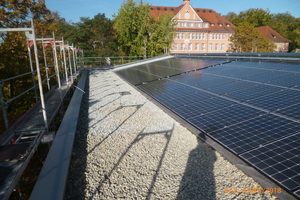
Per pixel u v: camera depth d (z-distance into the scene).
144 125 6.59
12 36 15.80
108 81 15.69
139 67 20.81
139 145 5.35
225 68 11.45
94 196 3.63
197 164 4.38
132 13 34.91
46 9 23.59
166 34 37.41
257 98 6.27
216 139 4.71
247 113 5.50
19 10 19.62
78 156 4.95
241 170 3.97
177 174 4.12
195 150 4.90
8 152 4.10
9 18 19.45
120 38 37.97
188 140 5.38
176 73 12.95
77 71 19.61
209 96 7.50
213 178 3.91
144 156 4.83
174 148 5.08
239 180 3.77
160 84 11.20
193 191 3.63
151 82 12.22
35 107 7.20
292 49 64.56
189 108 6.89
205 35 57.19
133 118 7.27
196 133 5.31
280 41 60.81
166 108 7.55
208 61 14.96
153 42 36.50
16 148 4.26
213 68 12.08
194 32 56.00
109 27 45.44
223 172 4.04
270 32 62.56
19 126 5.56
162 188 3.76
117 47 44.47
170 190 3.70
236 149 4.20
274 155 3.75
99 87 13.42
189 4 55.00
